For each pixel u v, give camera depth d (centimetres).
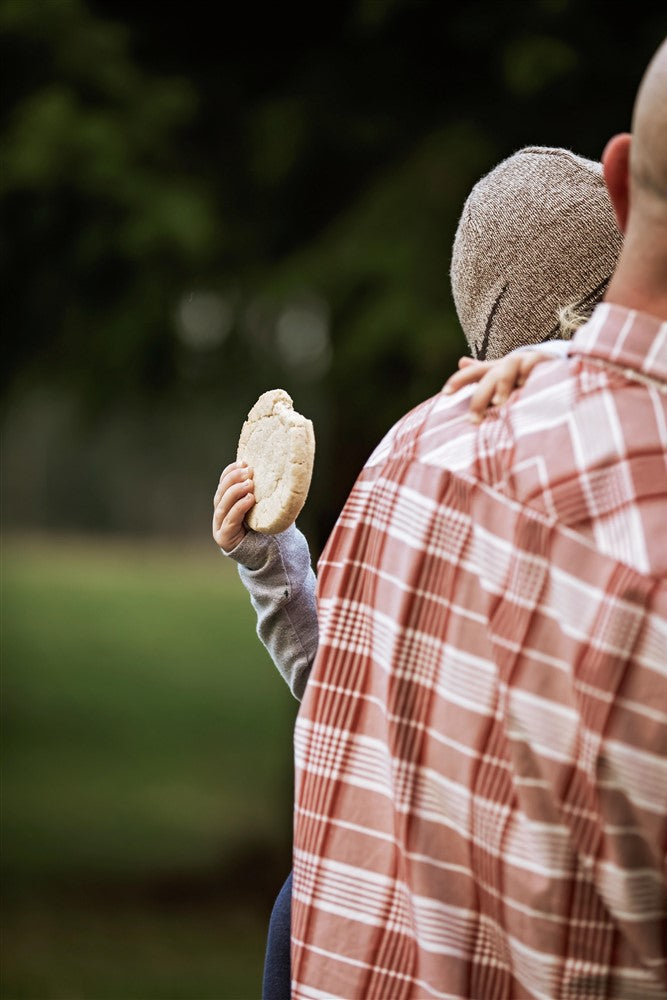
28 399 1220
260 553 276
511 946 195
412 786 203
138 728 2194
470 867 199
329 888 213
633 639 183
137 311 1052
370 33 998
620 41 927
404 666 205
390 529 212
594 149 952
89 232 1002
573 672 187
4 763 1917
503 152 982
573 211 268
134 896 1326
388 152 1038
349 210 1018
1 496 6712
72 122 991
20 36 1023
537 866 190
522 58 918
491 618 195
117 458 6606
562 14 927
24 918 1239
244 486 273
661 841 183
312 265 989
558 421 197
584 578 188
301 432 261
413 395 941
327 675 218
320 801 215
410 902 203
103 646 3133
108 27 1062
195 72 1094
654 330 195
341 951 210
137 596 4316
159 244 989
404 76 1038
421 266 959
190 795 1741
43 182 979
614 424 192
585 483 191
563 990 190
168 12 1105
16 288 1062
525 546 193
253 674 2789
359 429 1017
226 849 1485
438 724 200
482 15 959
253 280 1034
